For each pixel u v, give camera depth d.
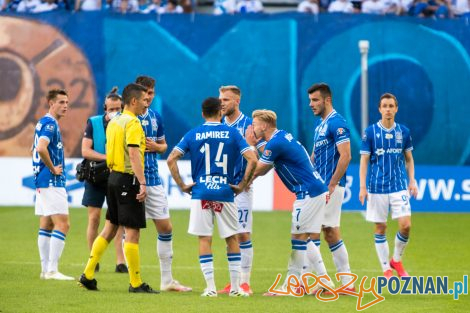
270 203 57.75
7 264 35.62
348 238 44.97
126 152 28.34
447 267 35.91
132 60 58.78
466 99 58.78
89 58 58.69
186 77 58.69
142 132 28.47
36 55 58.72
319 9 65.94
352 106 58.47
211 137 28.34
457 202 57.44
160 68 58.78
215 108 28.67
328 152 30.31
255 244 43.09
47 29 58.78
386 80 58.62
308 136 58.53
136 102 28.67
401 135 33.12
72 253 39.38
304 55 58.53
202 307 25.97
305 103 58.53
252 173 28.31
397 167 33.12
